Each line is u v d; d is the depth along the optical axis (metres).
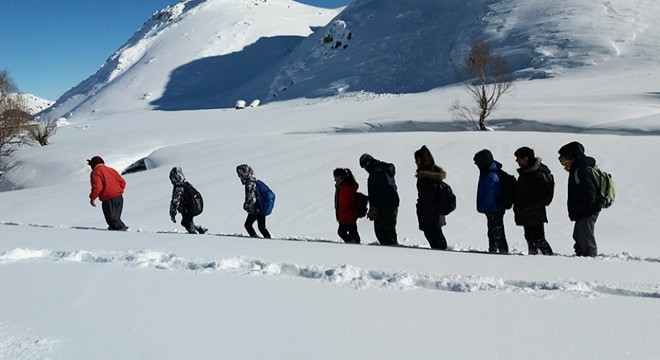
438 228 6.85
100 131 64.19
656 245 8.86
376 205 7.26
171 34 169.00
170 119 76.62
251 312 3.49
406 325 3.23
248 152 27.31
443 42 88.25
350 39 105.69
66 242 6.72
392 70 88.00
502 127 38.69
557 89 51.06
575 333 3.05
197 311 3.53
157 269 4.92
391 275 4.52
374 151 21.84
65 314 3.46
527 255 5.93
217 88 134.00
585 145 18.17
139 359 2.69
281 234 11.38
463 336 3.03
